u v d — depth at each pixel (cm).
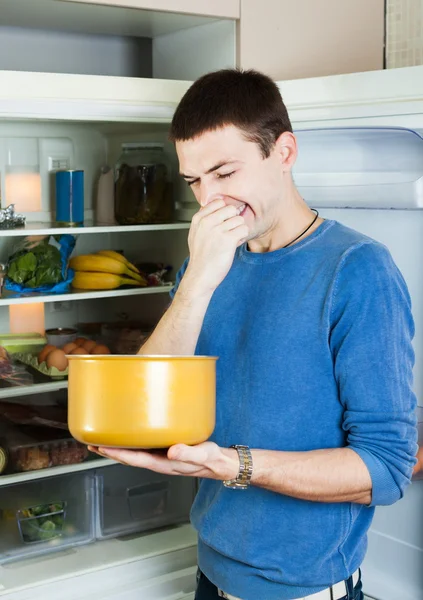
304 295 110
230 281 120
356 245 109
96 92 171
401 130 158
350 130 165
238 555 115
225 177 110
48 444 191
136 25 198
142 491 203
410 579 183
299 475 102
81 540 196
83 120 176
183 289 110
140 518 203
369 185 166
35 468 189
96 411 90
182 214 204
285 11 193
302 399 110
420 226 168
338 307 107
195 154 109
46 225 193
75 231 186
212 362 94
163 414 89
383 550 188
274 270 115
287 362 110
